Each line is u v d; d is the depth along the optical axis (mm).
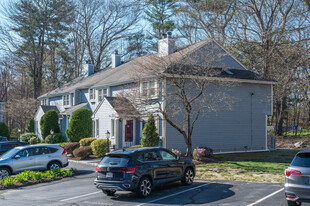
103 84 30656
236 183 13562
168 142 23297
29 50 49656
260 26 36406
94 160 22594
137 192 11430
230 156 23016
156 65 20484
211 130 25047
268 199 10547
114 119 25953
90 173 17891
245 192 11734
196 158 20469
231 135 25922
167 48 25016
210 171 16875
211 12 38875
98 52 53969
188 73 20594
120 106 21469
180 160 13336
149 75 20953
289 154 24062
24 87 60500
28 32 48312
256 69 35750
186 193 12000
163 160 12578
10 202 11500
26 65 52031
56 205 10766
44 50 52062
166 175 12523
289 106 44469
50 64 55562
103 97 30234
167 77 20969
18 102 44781
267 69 31953
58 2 49875
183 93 21141
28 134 37562
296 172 8875
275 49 30781
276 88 30375
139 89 20797
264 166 18000
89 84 34719
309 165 8836
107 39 53656
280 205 9766
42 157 17672
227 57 26938
